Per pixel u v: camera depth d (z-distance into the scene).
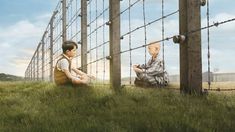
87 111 3.93
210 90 4.06
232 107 3.35
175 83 5.34
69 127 2.93
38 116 3.64
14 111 4.00
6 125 3.36
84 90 5.51
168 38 4.82
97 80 7.89
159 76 5.89
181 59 4.68
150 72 5.91
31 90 6.90
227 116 2.99
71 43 7.05
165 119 2.94
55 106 4.46
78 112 3.94
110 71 7.24
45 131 2.89
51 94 5.50
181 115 3.12
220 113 3.12
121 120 3.14
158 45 6.01
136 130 2.69
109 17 7.38
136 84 6.07
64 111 4.05
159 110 3.50
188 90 4.55
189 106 3.56
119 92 5.14
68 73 6.92
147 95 4.50
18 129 3.06
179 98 4.00
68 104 4.42
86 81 7.00
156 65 5.88
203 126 2.67
